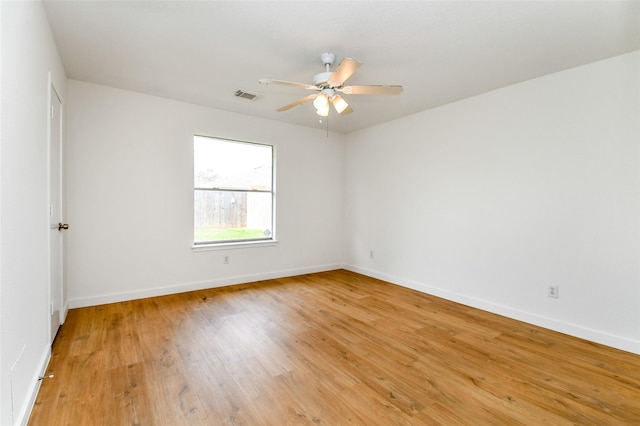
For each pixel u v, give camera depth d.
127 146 3.49
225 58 2.67
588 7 1.93
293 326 2.90
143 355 2.31
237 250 4.35
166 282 3.79
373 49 2.48
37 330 1.86
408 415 1.70
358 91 2.54
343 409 1.74
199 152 4.10
